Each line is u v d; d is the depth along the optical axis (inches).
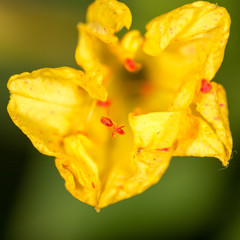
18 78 4.9
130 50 5.0
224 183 5.4
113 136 4.9
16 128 5.6
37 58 5.6
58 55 5.6
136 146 4.9
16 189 5.6
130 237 5.4
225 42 4.8
